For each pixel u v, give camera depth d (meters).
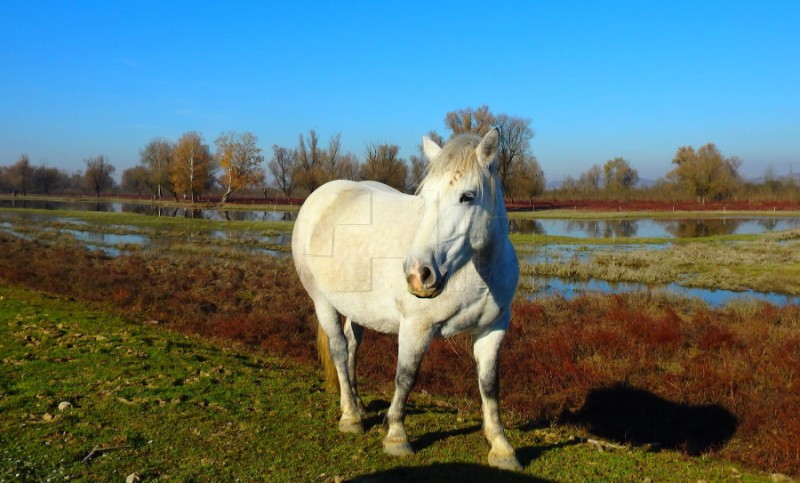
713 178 71.94
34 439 4.07
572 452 4.41
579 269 19.12
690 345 9.47
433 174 3.38
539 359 8.55
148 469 3.69
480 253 3.60
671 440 6.24
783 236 31.64
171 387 5.40
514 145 52.00
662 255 23.06
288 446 4.19
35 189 103.06
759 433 6.12
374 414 5.11
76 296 11.88
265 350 8.63
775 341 9.19
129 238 28.77
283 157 79.31
